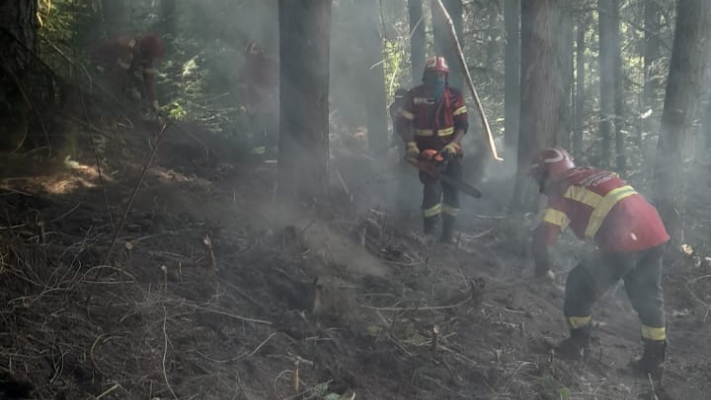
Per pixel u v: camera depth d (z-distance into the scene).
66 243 5.07
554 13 8.58
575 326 5.67
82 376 3.83
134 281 4.72
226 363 4.34
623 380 5.54
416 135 7.77
